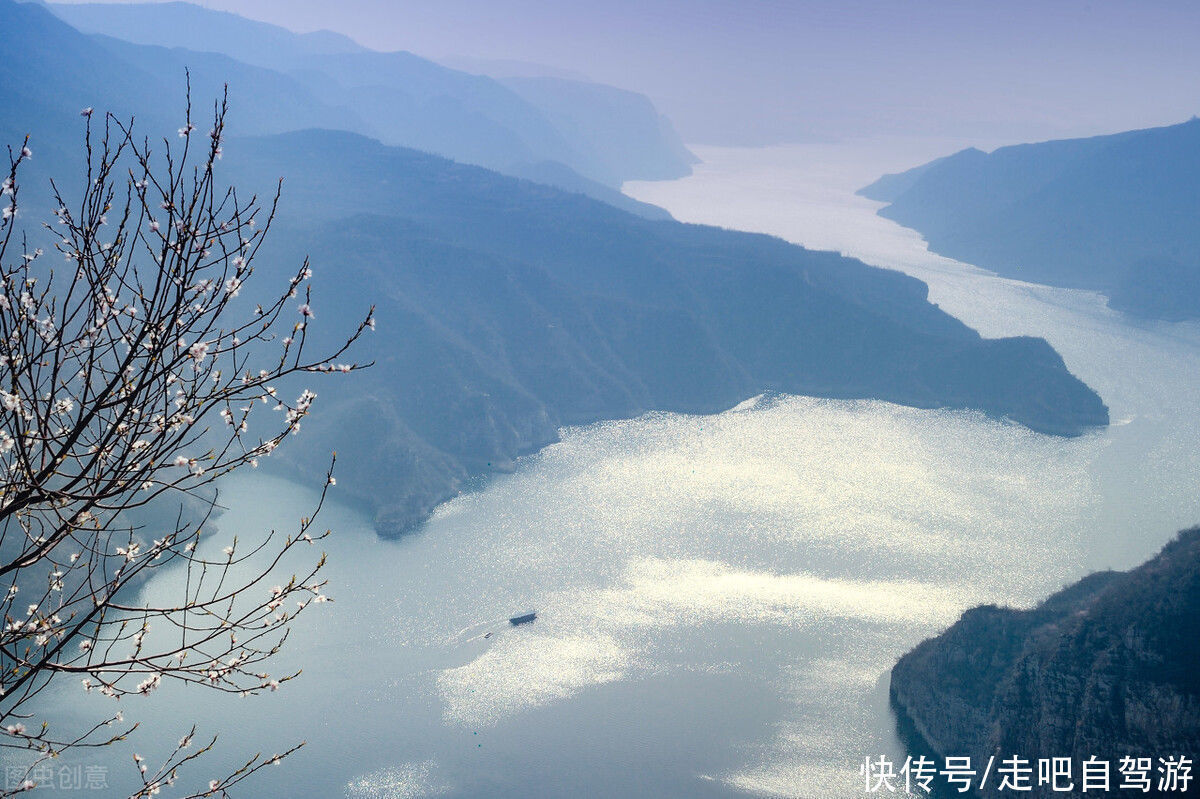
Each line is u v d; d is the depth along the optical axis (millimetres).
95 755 80812
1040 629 89625
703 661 103312
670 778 83188
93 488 8578
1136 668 76562
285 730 88188
